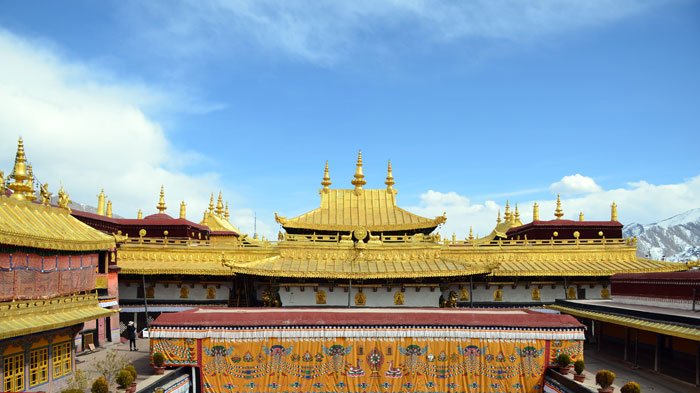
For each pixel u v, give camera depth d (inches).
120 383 867.4
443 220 1604.3
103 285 1355.8
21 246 879.7
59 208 1136.2
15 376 874.1
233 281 1665.8
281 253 1520.7
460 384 1069.8
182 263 1664.6
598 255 1695.4
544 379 1063.0
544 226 1897.1
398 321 1097.4
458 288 1638.8
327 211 1745.8
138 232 1973.4
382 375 1072.8
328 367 1075.9
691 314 989.8
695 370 1071.6
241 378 1072.2
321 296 1462.8
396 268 1455.5
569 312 1391.5
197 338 1079.6
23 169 1079.6
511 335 1077.1
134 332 1437.0
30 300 901.8
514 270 1590.8
